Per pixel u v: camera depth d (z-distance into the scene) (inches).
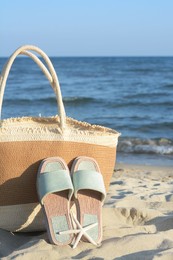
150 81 738.8
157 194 119.6
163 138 236.1
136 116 355.6
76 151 90.2
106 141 92.0
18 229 89.5
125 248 84.5
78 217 87.1
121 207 101.7
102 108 416.2
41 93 571.2
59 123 95.3
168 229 93.8
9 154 87.2
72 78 836.0
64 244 84.6
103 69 1154.0
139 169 168.1
